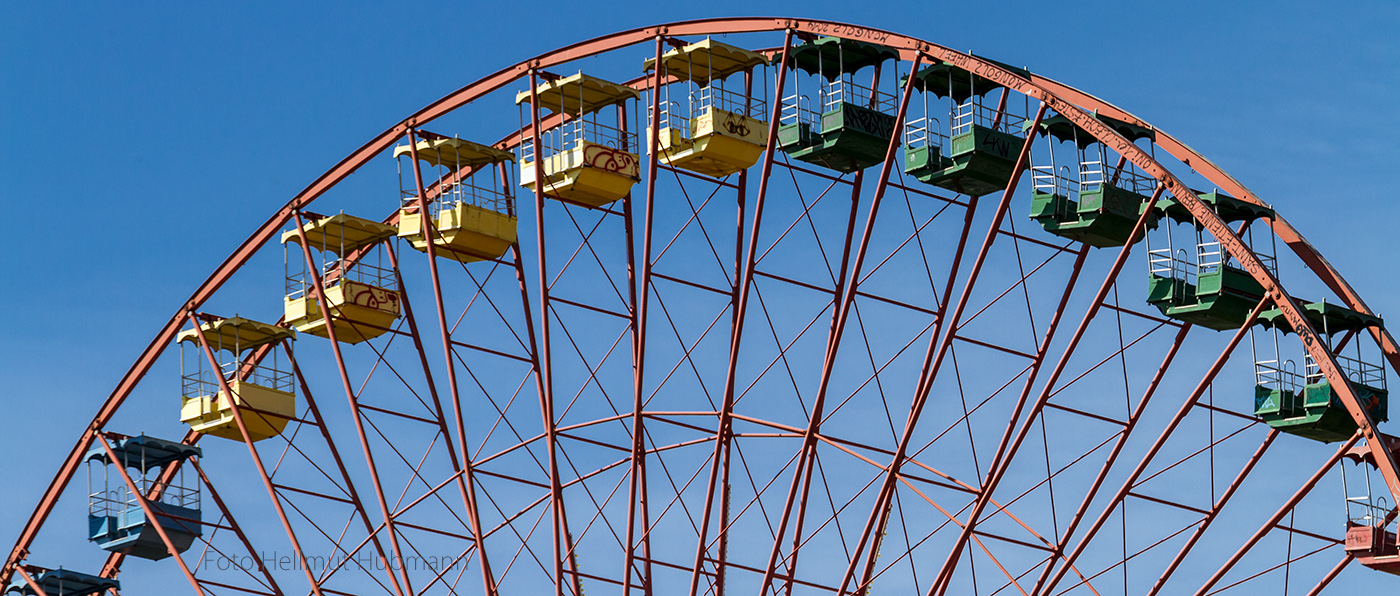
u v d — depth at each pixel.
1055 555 64.31
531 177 70.06
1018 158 64.38
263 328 76.56
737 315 65.62
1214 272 63.09
